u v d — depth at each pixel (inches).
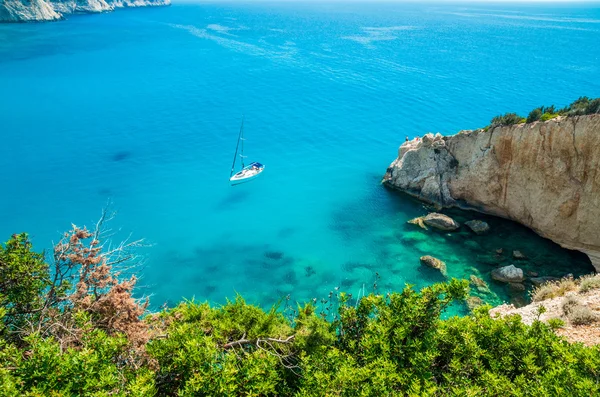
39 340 481.4
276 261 1647.4
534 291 1250.0
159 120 3326.8
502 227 1724.9
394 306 637.3
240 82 4468.5
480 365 543.8
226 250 1734.7
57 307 605.9
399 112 3462.1
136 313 591.5
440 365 576.7
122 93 3976.4
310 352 581.9
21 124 3112.7
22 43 6136.8
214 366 511.8
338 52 6063.0
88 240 1759.4
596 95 3607.3
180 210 2068.2
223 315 650.8
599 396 454.9
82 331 530.3
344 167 2551.7
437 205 1931.6
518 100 3577.8
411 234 1764.3
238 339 617.0
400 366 551.5
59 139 2886.3
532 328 608.4
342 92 4037.9
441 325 613.3
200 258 1675.7
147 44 6560.0
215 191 2269.9
